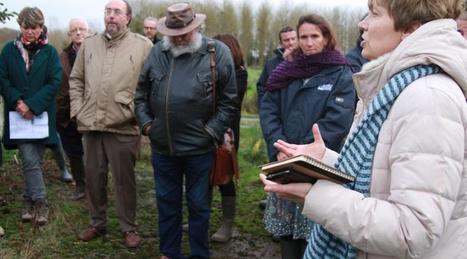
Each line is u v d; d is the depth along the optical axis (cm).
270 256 452
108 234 480
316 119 355
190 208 414
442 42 153
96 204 467
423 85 151
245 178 700
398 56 159
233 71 407
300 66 364
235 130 484
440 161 143
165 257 421
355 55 466
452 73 151
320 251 178
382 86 166
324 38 361
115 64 445
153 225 514
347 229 153
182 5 393
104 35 456
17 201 545
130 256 439
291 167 158
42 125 482
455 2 158
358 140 165
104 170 462
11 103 476
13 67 478
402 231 145
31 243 443
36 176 484
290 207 336
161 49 406
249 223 526
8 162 643
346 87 354
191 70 395
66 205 536
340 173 159
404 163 147
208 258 423
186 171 411
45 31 491
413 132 147
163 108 395
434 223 142
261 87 563
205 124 400
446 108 146
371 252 153
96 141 455
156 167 414
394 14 163
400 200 147
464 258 157
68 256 430
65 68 567
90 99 447
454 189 145
